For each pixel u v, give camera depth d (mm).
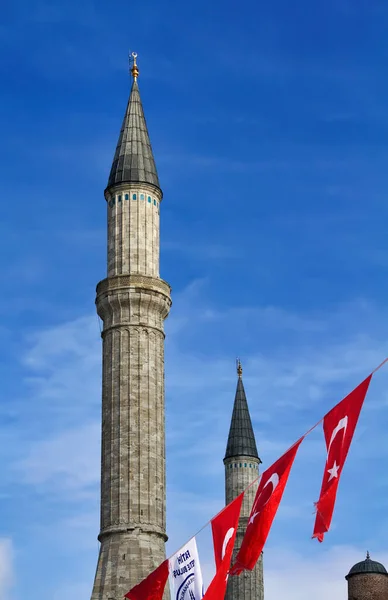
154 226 84000
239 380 137125
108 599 73375
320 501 47031
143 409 78562
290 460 52188
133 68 89438
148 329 80812
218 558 55406
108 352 80750
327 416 48000
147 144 86500
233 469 130500
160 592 59406
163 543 76938
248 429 133375
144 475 77000
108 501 76812
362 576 105125
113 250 82875
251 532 53000
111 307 81250
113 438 78125
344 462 46719
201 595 57938
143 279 81188
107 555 75312
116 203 83875
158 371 80625
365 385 46719
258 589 123375
